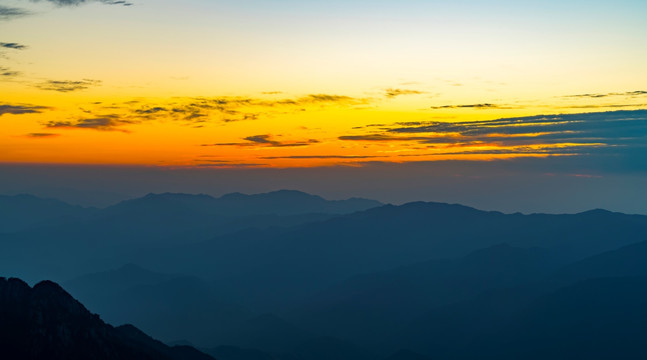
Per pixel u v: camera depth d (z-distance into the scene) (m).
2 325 131.00
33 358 127.12
